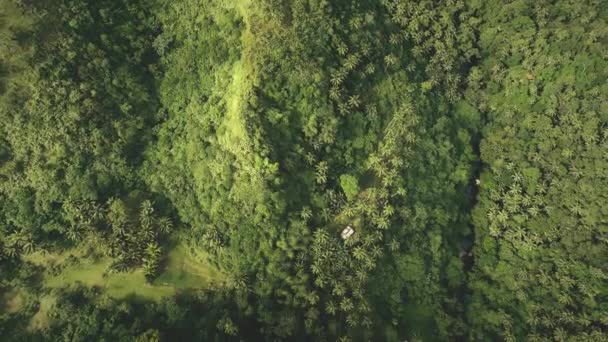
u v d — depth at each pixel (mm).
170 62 103875
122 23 102500
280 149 93312
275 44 93000
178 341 85062
